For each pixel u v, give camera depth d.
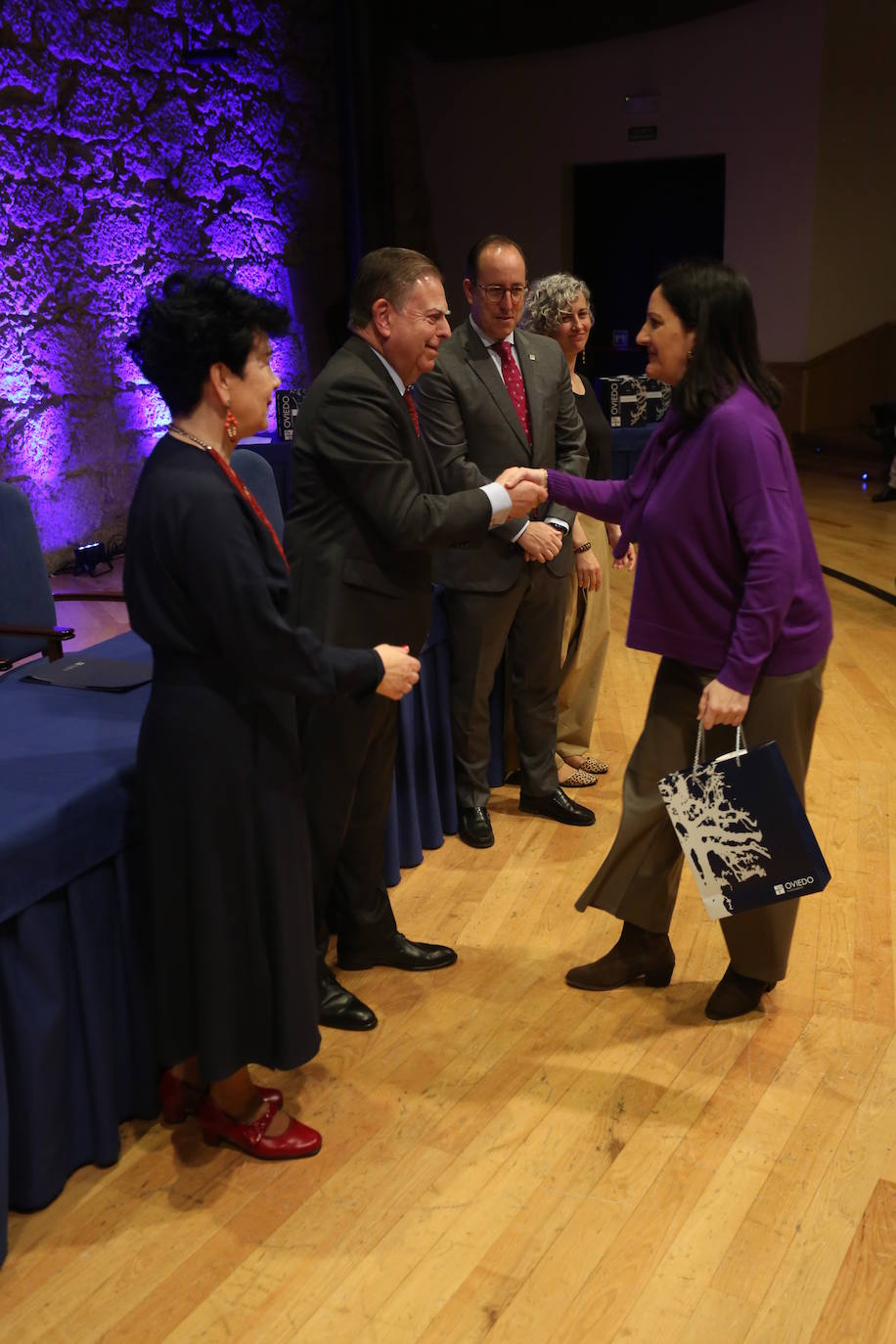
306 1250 1.90
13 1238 1.94
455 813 3.33
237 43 8.17
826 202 9.70
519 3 9.17
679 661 2.33
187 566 1.76
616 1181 2.04
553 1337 1.73
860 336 10.21
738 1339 1.72
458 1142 2.14
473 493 2.34
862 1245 1.88
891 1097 2.24
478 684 3.16
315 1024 2.02
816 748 3.92
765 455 2.07
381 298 2.22
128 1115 2.21
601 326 11.23
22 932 1.86
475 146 10.88
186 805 1.86
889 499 8.12
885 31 9.49
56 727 2.28
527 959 2.74
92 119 6.77
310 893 1.99
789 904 2.36
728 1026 2.47
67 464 6.81
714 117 9.85
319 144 9.39
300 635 1.81
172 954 1.95
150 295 1.79
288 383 9.23
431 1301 1.80
